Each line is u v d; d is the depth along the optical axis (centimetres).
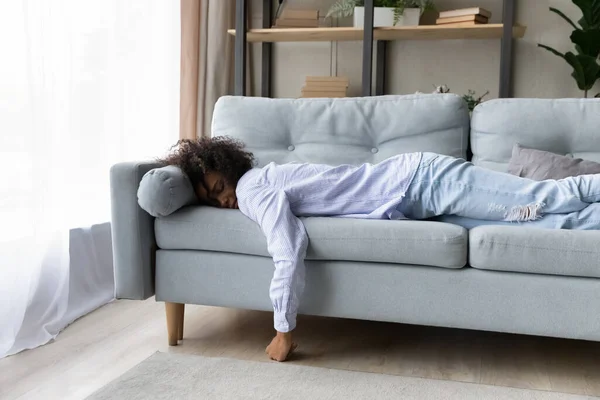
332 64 380
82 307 241
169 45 313
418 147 236
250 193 191
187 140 212
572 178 187
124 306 250
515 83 358
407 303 180
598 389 168
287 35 351
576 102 229
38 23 210
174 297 198
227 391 163
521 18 353
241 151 214
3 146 201
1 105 200
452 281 176
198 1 332
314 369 179
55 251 221
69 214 234
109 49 257
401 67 370
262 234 187
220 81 345
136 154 284
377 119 241
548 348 203
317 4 379
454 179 192
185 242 195
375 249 179
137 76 283
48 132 215
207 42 340
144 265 197
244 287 192
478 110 239
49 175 216
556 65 352
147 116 294
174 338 203
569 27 348
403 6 333
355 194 196
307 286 187
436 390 165
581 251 165
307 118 246
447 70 365
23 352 199
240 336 212
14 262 199
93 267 254
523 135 229
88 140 246
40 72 210
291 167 202
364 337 212
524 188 188
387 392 163
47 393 168
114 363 189
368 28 319
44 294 219
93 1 246
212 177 200
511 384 172
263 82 384
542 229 174
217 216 193
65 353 197
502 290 173
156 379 171
